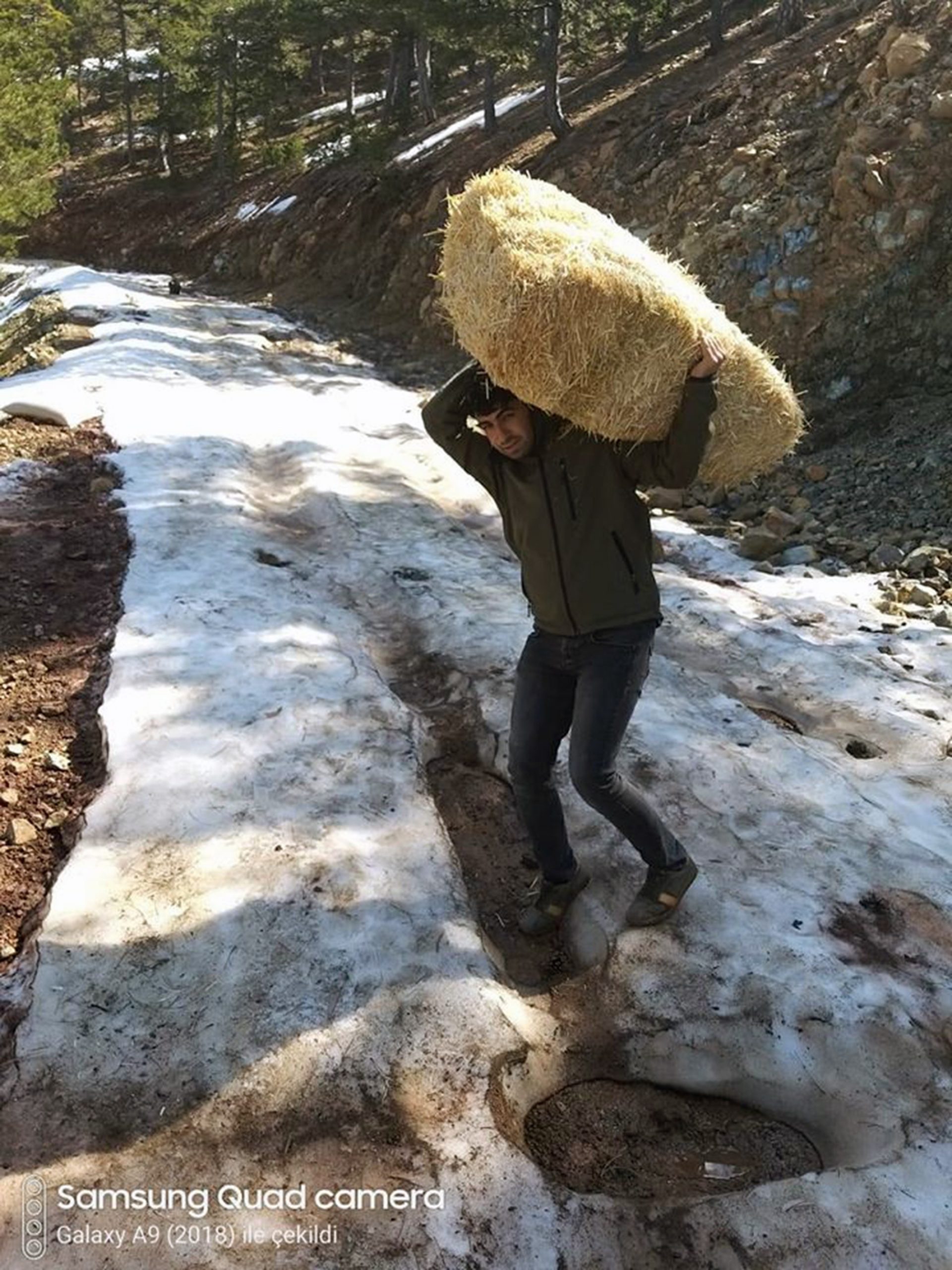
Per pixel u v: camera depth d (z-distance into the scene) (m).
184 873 3.47
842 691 5.18
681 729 4.54
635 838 3.23
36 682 4.88
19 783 4.10
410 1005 2.99
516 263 2.68
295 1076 2.77
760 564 7.52
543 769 3.19
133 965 3.10
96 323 16.14
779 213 11.66
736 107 14.72
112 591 5.89
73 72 48.75
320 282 22.28
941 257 9.91
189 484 7.70
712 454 3.21
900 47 11.53
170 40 36.25
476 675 4.97
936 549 7.29
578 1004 3.19
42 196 22.05
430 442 9.77
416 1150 2.61
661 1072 2.99
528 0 18.09
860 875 3.66
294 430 9.80
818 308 10.69
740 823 3.92
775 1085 2.93
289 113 38.28
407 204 20.78
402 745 4.30
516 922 3.56
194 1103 2.70
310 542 7.02
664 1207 2.53
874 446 9.13
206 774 3.98
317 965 3.12
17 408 9.71
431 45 26.02
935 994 3.16
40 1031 2.88
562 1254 2.42
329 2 26.86
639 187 15.11
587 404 2.74
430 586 6.11
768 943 3.32
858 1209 2.53
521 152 19.06
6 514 7.14
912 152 10.48
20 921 3.39
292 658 4.94
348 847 3.62
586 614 2.88
